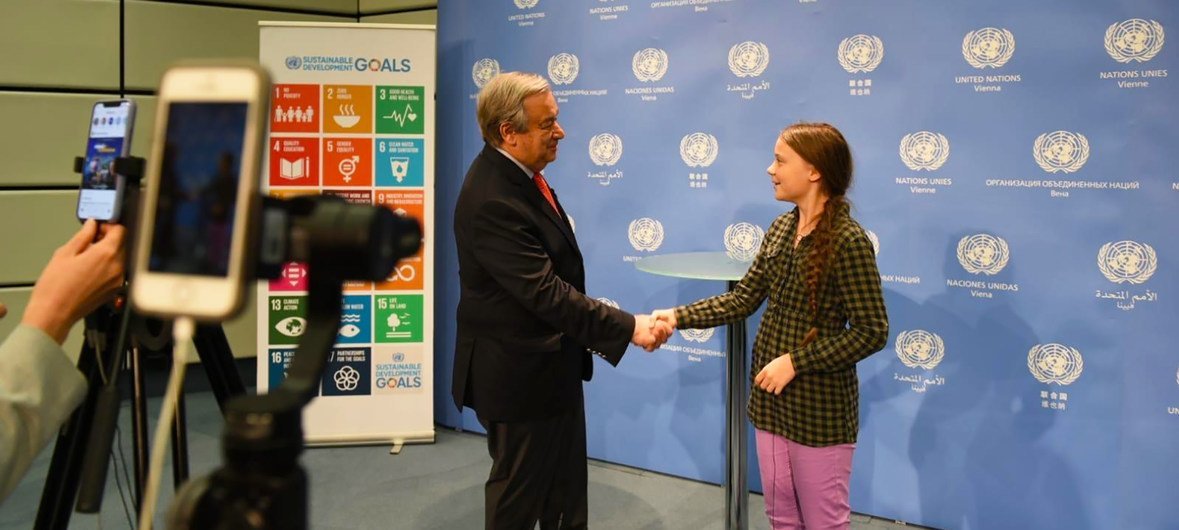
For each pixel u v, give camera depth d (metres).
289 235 0.49
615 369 3.16
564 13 3.10
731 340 2.34
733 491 2.37
